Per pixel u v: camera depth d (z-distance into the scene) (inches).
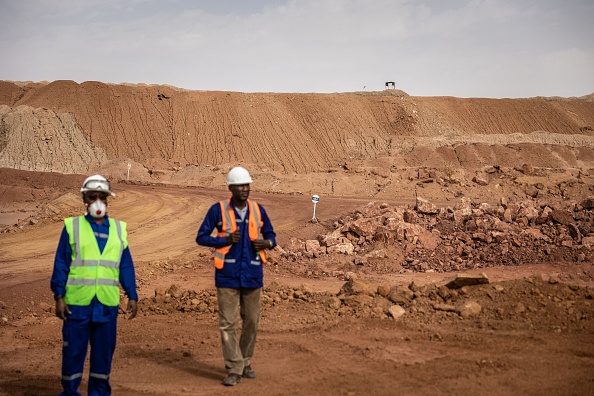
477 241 715.4
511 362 269.6
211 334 376.8
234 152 2999.5
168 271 678.5
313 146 3134.8
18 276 674.2
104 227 237.1
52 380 294.0
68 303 230.1
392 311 376.5
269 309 422.3
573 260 649.0
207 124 3189.0
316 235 864.9
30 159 2810.0
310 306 422.0
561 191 1430.9
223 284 258.7
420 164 2586.1
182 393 249.1
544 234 709.9
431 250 713.6
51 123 3006.9
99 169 2596.0
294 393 240.4
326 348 309.7
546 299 374.0
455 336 319.9
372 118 3484.3
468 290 399.9
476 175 1601.9
